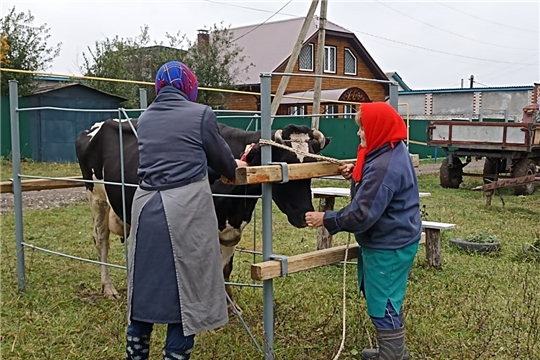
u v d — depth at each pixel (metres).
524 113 15.05
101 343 4.57
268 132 3.88
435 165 23.92
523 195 13.95
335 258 4.18
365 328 4.56
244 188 4.53
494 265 6.86
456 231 8.93
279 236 8.68
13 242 7.96
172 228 3.23
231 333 4.65
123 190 4.44
